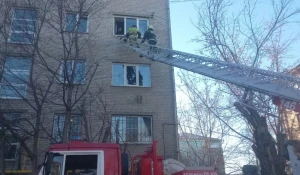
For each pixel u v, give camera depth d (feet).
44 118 41.68
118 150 24.91
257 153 32.58
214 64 29.40
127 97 50.01
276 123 36.35
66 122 35.60
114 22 56.29
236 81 26.89
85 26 53.72
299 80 23.27
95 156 24.34
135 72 52.90
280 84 24.21
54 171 23.36
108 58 52.03
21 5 40.52
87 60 50.19
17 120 35.96
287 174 32.42
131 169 27.68
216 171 28.45
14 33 39.06
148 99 50.57
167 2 59.82
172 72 53.11
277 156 31.73
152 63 53.31
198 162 67.82
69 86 36.99
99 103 47.75
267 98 28.78
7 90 44.47
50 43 48.73
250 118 33.73
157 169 26.58
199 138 67.77
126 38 50.14
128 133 48.14
